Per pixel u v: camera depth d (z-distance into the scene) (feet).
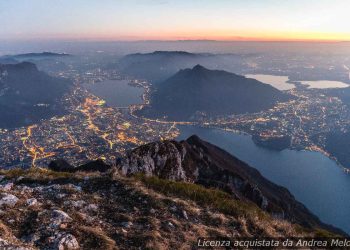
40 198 53.62
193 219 51.21
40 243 39.32
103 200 54.90
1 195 51.70
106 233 43.98
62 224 43.86
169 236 45.09
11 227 42.70
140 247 41.29
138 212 51.52
